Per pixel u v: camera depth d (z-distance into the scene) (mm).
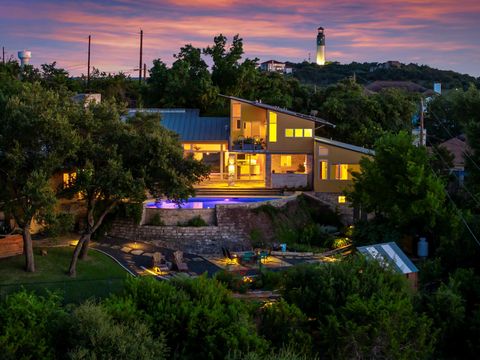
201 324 20750
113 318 19750
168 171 34781
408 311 22609
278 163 53781
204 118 58219
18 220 33844
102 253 39188
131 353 17469
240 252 40875
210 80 65312
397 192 39594
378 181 40062
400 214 38406
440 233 38094
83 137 35031
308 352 21406
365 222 41188
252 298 28750
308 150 51625
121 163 33812
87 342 17828
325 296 23766
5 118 32219
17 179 32125
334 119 65938
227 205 44156
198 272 36906
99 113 35969
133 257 39031
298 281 25344
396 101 69125
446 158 52500
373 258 26250
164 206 45312
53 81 68688
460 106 53375
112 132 35406
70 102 36156
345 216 49500
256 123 53688
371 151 51375
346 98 68438
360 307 21781
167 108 64438
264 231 44375
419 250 38406
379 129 64250
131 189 33188
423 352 22484
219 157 55969
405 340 22266
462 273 31281
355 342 20969
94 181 33125
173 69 66312
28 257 34312
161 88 67812
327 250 42531
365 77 138250
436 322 27109
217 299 22453
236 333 20188
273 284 31891
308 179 51719
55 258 36906
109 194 34875
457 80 135750
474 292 30188
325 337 21812
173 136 38938
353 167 50781
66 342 18703
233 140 53188
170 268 37062
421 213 37938
